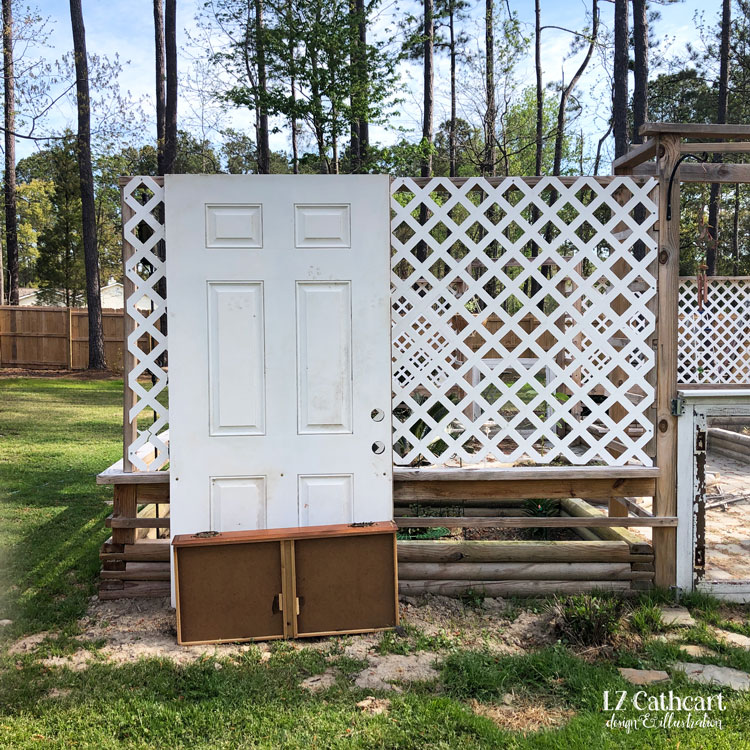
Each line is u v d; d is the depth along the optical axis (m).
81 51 17.16
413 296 3.74
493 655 3.05
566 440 3.79
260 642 3.23
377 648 3.15
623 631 3.30
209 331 3.49
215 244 3.48
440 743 2.35
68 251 24.09
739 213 24.88
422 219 16.53
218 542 3.19
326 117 14.41
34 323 18.67
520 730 2.46
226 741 2.37
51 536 4.85
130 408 3.72
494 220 17.69
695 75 23.00
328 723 2.48
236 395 3.51
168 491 3.72
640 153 3.93
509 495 3.79
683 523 3.79
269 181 3.48
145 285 3.65
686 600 3.75
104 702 2.62
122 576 3.77
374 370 3.55
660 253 3.74
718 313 10.38
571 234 3.77
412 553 3.79
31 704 2.61
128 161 22.95
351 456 3.56
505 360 3.77
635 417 3.79
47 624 3.42
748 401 3.75
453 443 3.77
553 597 3.78
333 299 3.52
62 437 8.86
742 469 7.47
